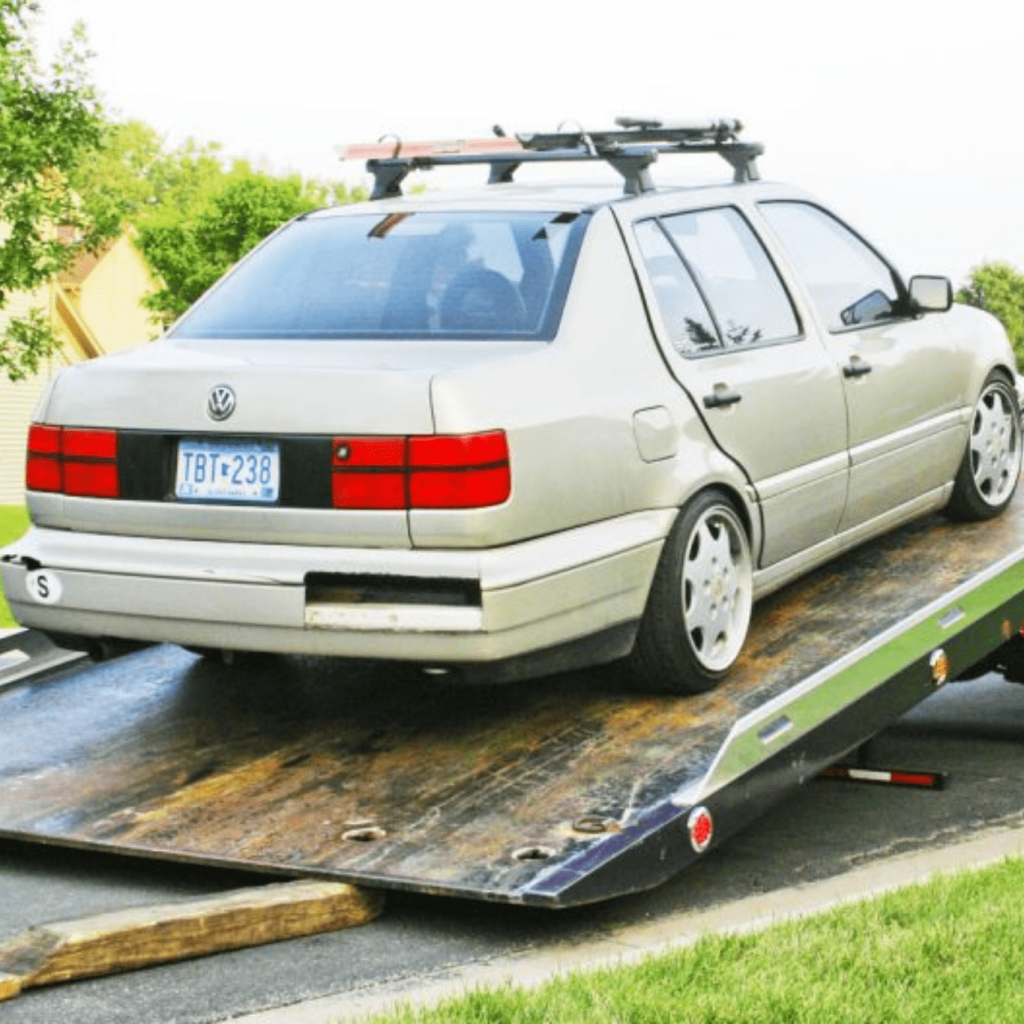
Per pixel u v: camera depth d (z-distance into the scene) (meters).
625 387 6.23
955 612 6.83
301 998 4.71
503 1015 4.37
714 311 6.86
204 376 5.94
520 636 5.70
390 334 6.25
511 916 5.45
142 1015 4.58
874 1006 4.41
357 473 5.69
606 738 6.07
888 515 7.91
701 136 7.52
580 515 5.96
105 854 6.10
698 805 5.36
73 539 6.20
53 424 6.25
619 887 5.09
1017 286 86.19
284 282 6.70
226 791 5.87
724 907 5.57
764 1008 4.38
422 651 5.67
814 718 5.88
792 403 7.06
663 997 4.46
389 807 5.64
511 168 7.66
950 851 6.28
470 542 5.62
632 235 6.63
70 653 7.42
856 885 5.82
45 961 4.76
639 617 6.22
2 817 5.79
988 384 8.62
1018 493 9.25
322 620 5.73
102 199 29.78
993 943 4.91
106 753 6.31
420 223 6.79
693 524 6.39
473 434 5.62
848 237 8.10
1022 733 8.76
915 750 8.38
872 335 7.80
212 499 5.91
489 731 6.24
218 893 5.30
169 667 7.30
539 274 6.35
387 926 5.34
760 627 7.12
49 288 53.56
